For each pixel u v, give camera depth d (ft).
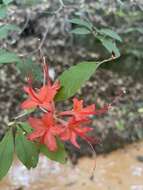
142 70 4.19
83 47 4.10
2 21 2.07
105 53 4.05
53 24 3.60
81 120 1.14
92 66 1.22
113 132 3.79
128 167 3.54
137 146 3.79
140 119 3.97
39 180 3.36
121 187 3.31
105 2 3.60
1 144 1.27
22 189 3.27
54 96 1.19
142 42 4.13
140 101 4.09
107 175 3.44
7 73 3.90
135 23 3.59
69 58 4.03
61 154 1.22
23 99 3.85
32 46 3.62
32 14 3.16
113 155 3.68
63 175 3.43
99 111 1.18
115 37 1.63
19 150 1.27
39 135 1.13
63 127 1.14
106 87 4.08
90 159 3.62
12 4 3.08
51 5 3.30
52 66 3.92
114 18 3.66
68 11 2.84
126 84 4.13
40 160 3.54
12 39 2.31
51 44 3.97
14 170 3.43
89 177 3.42
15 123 1.30
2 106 3.80
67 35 3.97
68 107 3.65
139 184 3.34
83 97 3.97
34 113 2.88
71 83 1.21
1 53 1.36
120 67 4.14
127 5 2.46
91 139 1.19
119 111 3.97
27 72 1.45
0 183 3.31
